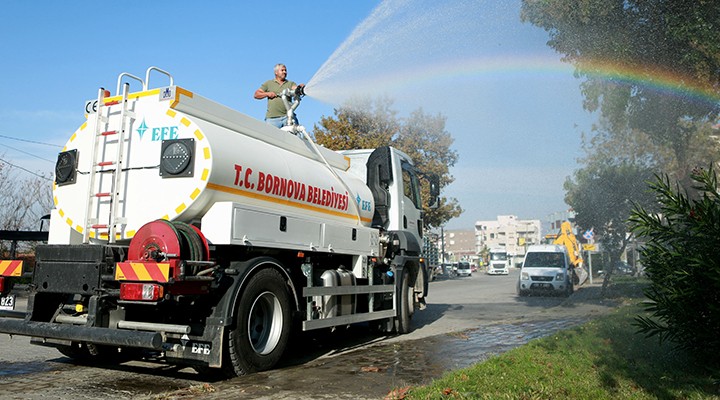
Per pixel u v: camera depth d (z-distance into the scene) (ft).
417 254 35.37
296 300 22.52
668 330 16.71
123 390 17.79
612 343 23.52
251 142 22.31
